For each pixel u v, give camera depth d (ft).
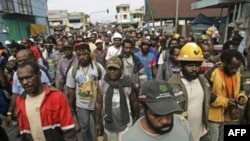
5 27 65.16
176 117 6.21
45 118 8.18
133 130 5.72
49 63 24.64
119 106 10.89
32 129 8.34
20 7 76.43
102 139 12.24
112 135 11.18
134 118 11.60
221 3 42.80
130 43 15.29
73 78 13.55
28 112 8.21
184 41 21.83
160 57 22.15
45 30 96.89
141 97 5.33
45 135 8.32
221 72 10.96
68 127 8.45
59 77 17.81
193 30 62.64
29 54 12.07
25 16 81.35
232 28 42.09
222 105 10.66
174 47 14.20
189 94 9.50
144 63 18.51
